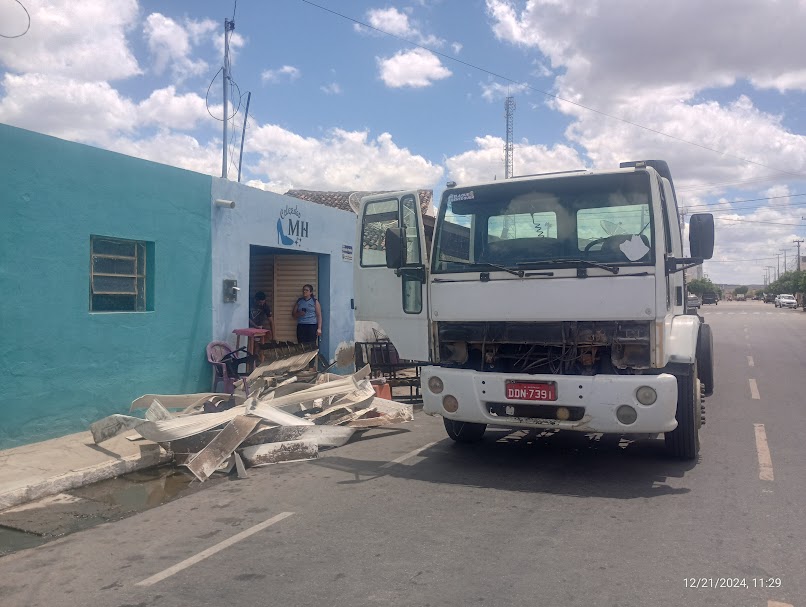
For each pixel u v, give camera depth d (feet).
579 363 20.61
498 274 21.01
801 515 17.03
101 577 14.24
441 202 22.79
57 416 26.37
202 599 12.90
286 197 41.75
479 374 21.03
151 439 23.35
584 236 20.76
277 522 17.39
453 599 12.56
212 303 35.09
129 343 29.71
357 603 12.50
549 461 23.16
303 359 35.24
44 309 25.75
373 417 30.04
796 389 39.01
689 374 21.61
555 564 14.12
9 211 24.32
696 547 14.96
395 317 23.80
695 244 19.85
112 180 28.73
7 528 17.76
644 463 22.53
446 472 22.03
